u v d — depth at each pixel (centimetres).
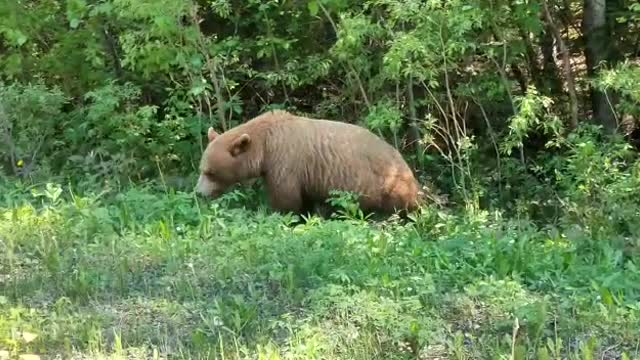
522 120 1423
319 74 1573
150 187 1352
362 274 920
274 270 940
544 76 1708
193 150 1562
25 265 977
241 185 1360
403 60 1416
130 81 1667
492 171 1586
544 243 1117
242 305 840
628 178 1320
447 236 1130
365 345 776
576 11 1748
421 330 770
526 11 1483
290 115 1331
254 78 1716
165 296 901
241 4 1653
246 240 1021
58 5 1630
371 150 1301
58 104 1507
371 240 1028
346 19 1431
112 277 938
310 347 750
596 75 1553
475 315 855
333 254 980
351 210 1232
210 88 1564
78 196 1220
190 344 794
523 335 806
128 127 1496
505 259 984
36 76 1656
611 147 1416
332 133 1302
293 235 1054
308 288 912
